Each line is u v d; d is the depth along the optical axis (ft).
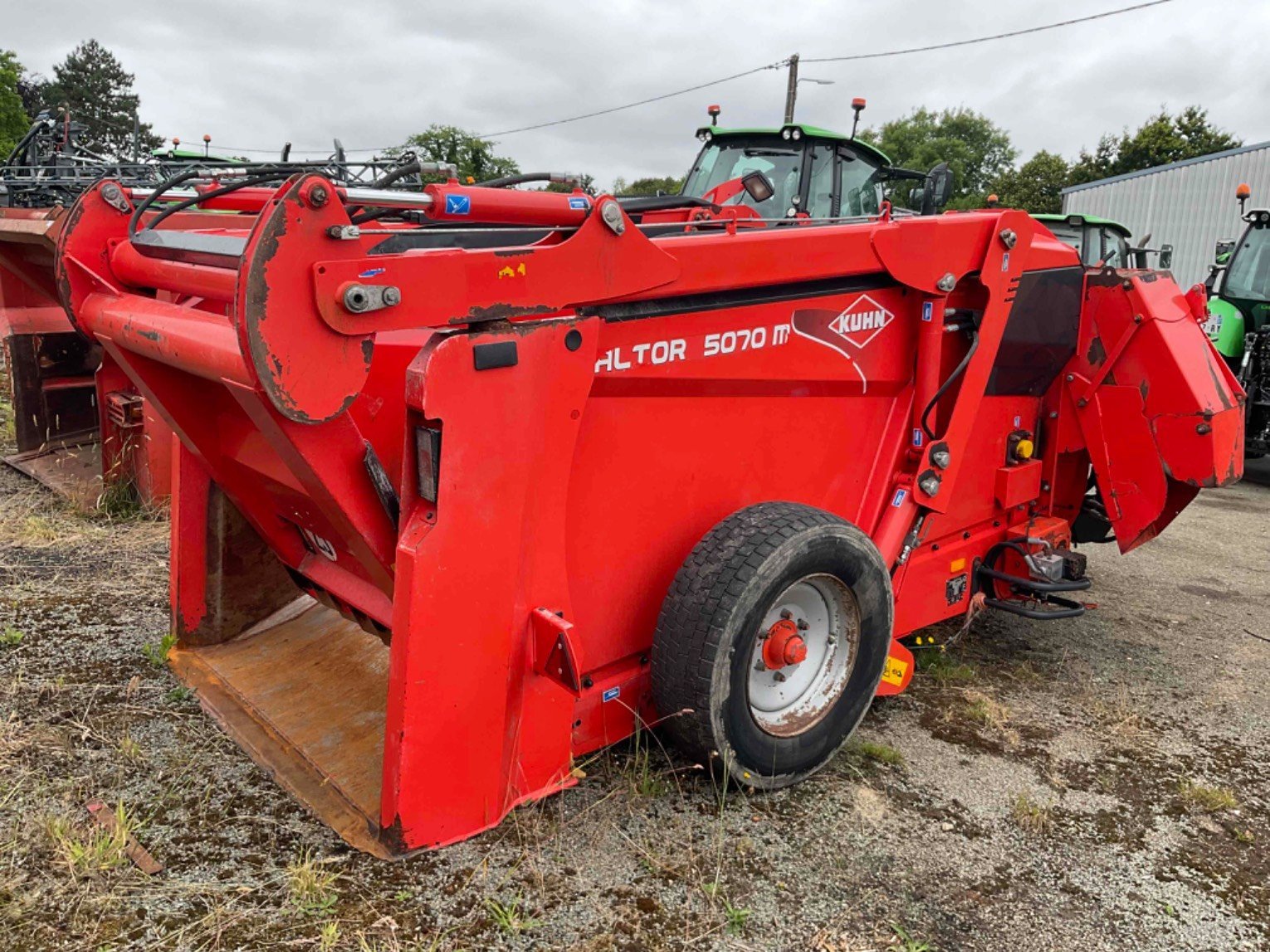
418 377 6.43
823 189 20.30
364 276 5.99
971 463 11.71
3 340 19.48
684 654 8.03
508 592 7.23
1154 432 12.44
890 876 7.96
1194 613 15.34
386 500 7.18
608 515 8.15
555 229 7.29
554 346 7.04
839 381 9.59
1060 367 12.66
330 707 9.45
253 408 6.56
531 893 7.33
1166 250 24.14
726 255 7.99
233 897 7.09
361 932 6.79
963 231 9.99
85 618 12.39
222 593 10.84
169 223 12.48
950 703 11.51
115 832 7.64
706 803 8.73
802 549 8.27
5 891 7.00
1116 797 9.49
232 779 8.66
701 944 6.95
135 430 16.83
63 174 20.59
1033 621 14.64
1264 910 7.82
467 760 7.34
